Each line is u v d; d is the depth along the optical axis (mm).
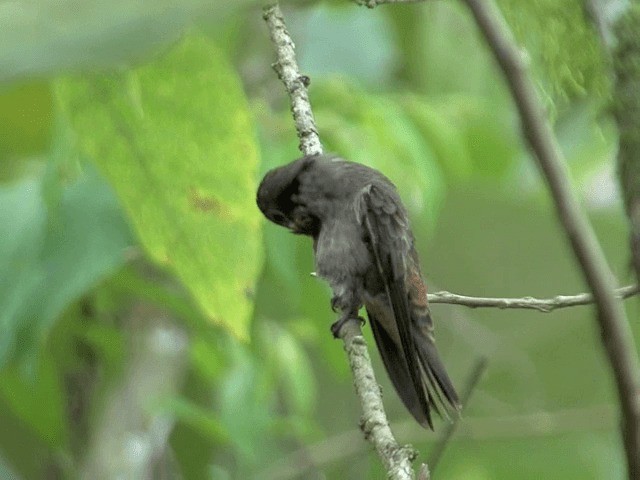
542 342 14312
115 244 8469
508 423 12117
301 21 13953
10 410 11000
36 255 8438
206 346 10086
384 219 7703
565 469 12758
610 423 12094
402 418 13219
